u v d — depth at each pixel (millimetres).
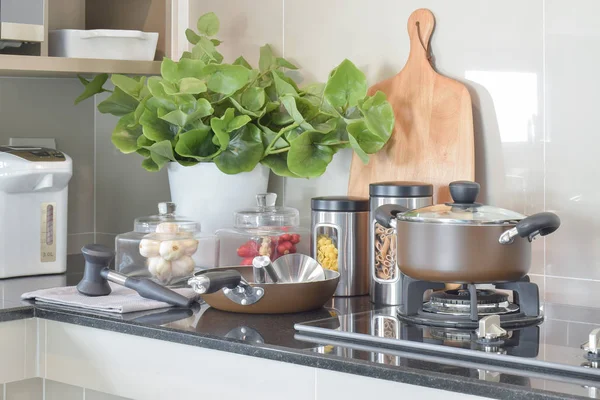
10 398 2250
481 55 2010
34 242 2342
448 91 2027
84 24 2713
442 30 2068
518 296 1775
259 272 1846
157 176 2652
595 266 1869
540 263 1946
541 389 1246
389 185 1922
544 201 1932
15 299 2002
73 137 2754
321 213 2064
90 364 1843
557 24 1896
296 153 2143
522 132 1957
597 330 1416
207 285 1681
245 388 1594
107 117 2770
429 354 1464
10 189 2270
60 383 2328
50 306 1922
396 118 2117
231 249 2111
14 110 2600
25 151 2297
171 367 1704
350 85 2135
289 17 2365
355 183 2189
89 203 2811
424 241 1601
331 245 2064
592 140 1859
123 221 2758
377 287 1957
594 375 1306
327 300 1877
